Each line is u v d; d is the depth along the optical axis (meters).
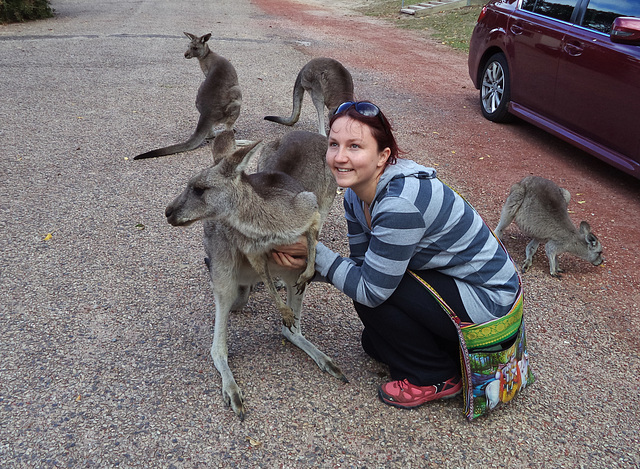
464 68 10.31
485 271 2.38
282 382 2.72
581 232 3.88
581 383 2.83
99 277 3.52
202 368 2.79
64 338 2.95
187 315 3.20
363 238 2.71
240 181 2.50
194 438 2.36
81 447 2.29
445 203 2.26
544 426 2.52
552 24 5.89
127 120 6.54
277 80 8.77
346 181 2.27
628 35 4.81
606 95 5.10
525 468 2.30
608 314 3.46
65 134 5.96
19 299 3.25
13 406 2.49
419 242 2.31
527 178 4.17
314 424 2.47
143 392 2.61
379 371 2.84
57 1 17.61
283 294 3.49
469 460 2.32
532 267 4.07
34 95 7.23
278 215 2.50
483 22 7.37
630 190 5.32
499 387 2.44
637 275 3.92
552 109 5.95
